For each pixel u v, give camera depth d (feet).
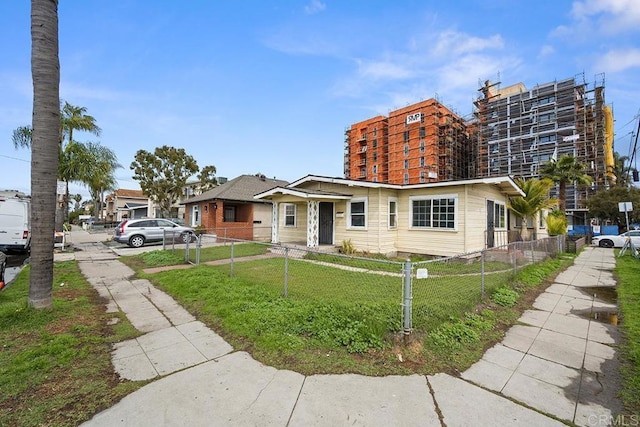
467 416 8.86
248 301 18.38
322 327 14.10
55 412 8.72
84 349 12.53
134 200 183.52
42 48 15.84
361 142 248.93
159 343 13.44
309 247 43.57
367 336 13.08
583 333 15.51
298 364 11.53
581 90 142.61
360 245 43.39
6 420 8.34
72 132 63.57
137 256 40.29
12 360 11.33
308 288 22.27
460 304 17.89
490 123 171.53
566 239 56.49
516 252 28.84
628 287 25.21
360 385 10.27
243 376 10.74
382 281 24.47
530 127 153.79
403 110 209.15
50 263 16.62
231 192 74.28
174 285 23.24
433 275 26.61
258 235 75.41
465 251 36.94
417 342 13.21
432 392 10.00
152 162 98.58
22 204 39.40
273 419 8.59
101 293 21.76
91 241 65.05
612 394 10.15
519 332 15.61
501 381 10.81
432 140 192.34
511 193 50.98
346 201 45.55
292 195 45.14
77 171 62.54
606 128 148.77
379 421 8.58
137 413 8.75
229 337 14.07
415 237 42.19
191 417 8.62
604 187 125.59
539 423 8.68
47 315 15.71
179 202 110.32
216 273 26.89
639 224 110.32
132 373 10.88
